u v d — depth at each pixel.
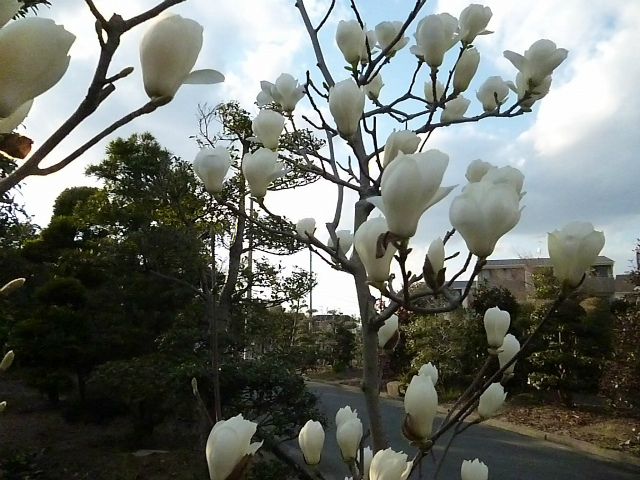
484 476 1.65
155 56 0.77
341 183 1.82
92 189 17.27
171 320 8.62
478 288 14.27
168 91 0.78
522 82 2.02
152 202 8.86
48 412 10.17
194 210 8.09
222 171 1.72
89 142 0.74
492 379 1.41
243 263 8.27
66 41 0.62
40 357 9.30
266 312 8.24
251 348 7.88
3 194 0.68
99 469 7.04
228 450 1.03
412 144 1.55
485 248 1.13
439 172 1.07
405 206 1.07
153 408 7.95
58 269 10.86
